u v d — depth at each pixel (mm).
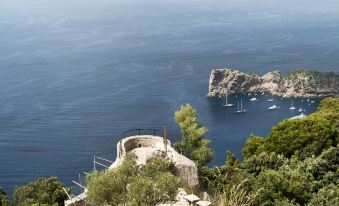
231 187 38219
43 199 52094
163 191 27562
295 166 52594
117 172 29609
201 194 37562
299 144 64750
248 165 53469
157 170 31250
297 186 42250
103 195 28438
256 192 35406
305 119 69688
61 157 169125
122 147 49906
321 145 63750
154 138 53219
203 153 54094
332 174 48281
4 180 149500
